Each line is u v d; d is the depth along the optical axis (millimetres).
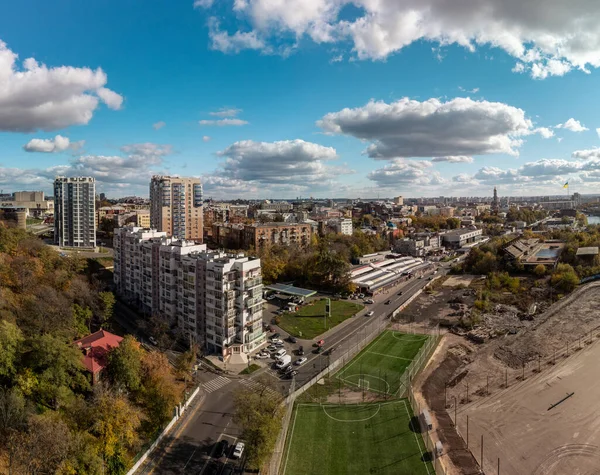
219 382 110375
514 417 91625
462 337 142875
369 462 78625
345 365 120562
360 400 100750
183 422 91000
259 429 74625
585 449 79938
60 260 172750
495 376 110812
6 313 107875
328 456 80312
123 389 91000
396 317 166375
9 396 74500
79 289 143625
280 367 118812
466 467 76938
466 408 96500
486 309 167125
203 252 143125
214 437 85875
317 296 198250
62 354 86062
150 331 139125
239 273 127188
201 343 127688
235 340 128750
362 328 152875
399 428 89000
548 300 175625
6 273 136125
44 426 66375
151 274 159500
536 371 110438
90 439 72812
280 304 182625
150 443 80312
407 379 110812
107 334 108438
